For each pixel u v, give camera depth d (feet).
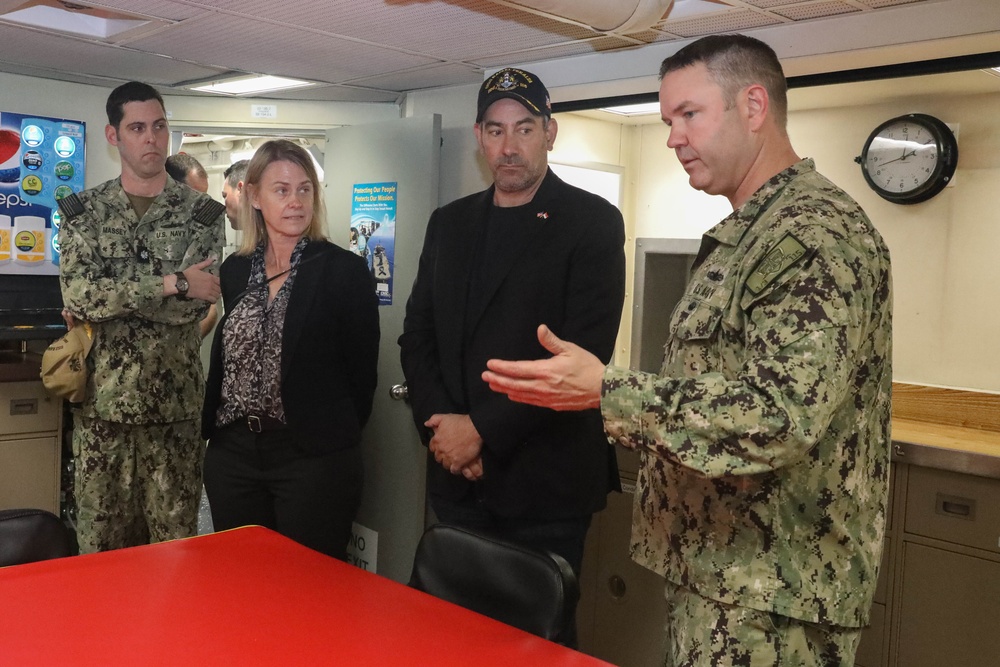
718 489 4.73
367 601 4.87
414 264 11.58
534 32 9.07
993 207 9.83
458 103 12.07
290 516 8.41
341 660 4.11
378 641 4.34
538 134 7.86
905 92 9.97
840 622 4.56
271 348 8.31
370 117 13.47
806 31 8.42
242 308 8.47
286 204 8.41
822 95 10.24
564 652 4.29
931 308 10.37
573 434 7.64
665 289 12.60
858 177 10.85
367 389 9.05
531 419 7.41
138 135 9.43
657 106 11.19
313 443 8.36
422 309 8.54
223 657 4.10
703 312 4.79
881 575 9.18
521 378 4.39
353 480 8.71
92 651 4.12
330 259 8.60
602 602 10.66
